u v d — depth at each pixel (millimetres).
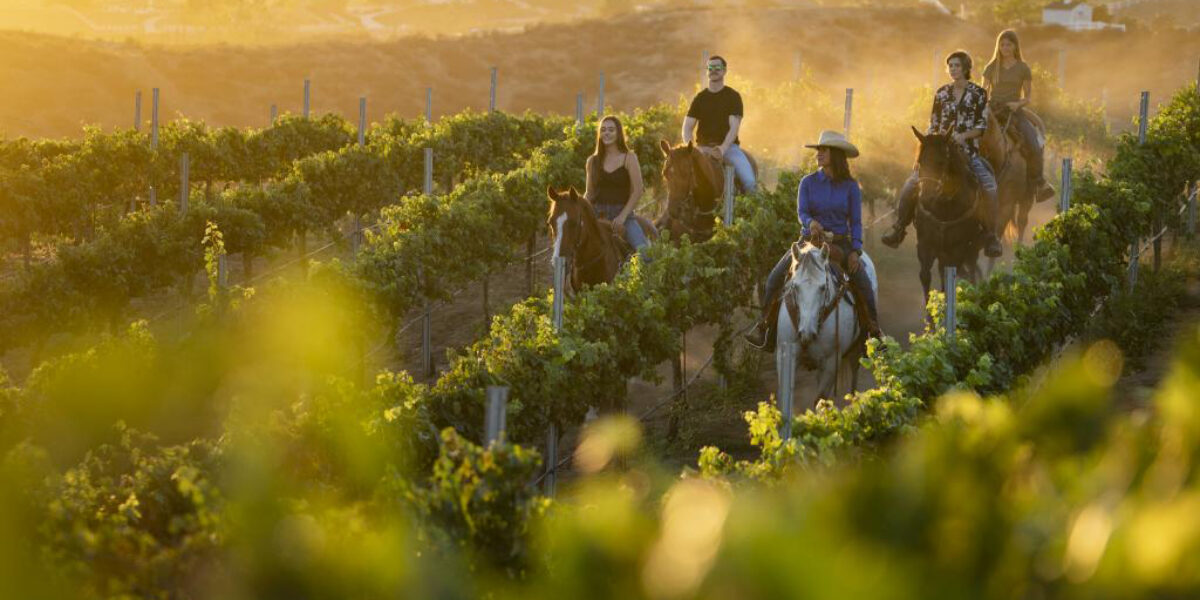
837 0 151000
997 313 12109
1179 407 1321
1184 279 21469
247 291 17172
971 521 1282
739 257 17250
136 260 23656
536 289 24266
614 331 13867
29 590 1733
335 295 17781
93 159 32625
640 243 17172
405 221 20922
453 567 1764
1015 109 21531
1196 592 1179
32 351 24062
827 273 13180
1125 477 1284
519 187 23922
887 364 10430
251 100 85188
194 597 4887
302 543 1917
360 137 34000
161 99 82438
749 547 1195
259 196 27500
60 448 13102
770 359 19297
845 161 14156
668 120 32156
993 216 18375
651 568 1309
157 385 14805
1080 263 15703
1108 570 1208
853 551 1213
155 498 7137
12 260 32125
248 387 15836
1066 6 133750
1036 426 1438
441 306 26312
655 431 15844
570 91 94312
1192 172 22969
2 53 80500
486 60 96375
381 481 4305
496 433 6348
